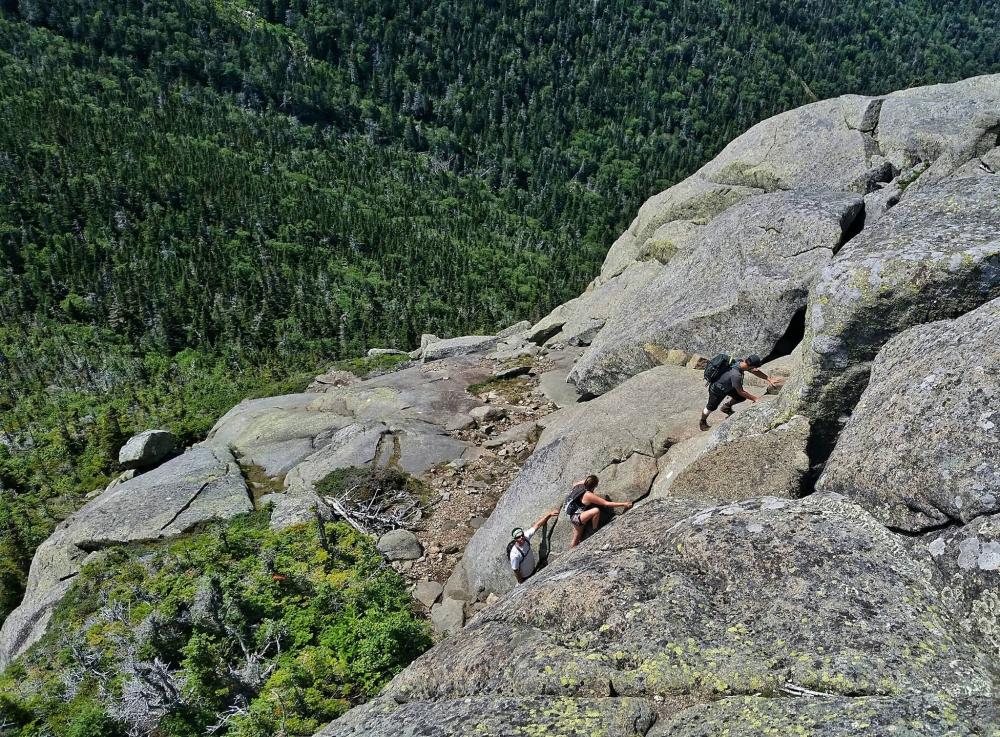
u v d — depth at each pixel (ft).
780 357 46.70
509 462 52.54
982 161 46.37
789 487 27.40
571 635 19.34
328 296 550.36
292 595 40.01
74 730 31.96
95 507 55.11
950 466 19.49
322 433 61.31
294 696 32.40
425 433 57.00
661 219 75.51
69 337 379.14
